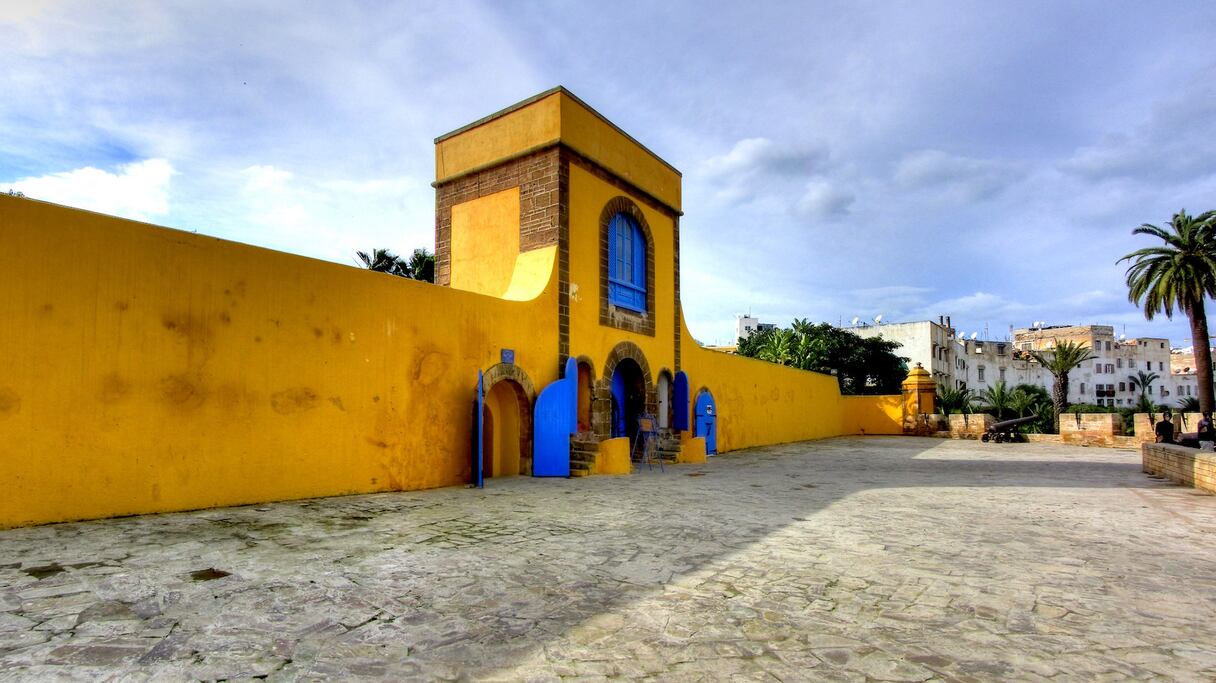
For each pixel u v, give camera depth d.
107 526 6.24
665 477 12.23
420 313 10.12
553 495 9.36
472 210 14.69
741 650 3.52
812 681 3.14
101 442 6.62
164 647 3.36
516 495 9.32
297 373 8.38
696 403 18.31
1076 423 23.27
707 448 18.52
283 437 8.18
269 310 8.12
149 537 5.82
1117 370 75.00
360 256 24.72
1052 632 3.85
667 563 5.36
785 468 14.40
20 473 6.09
